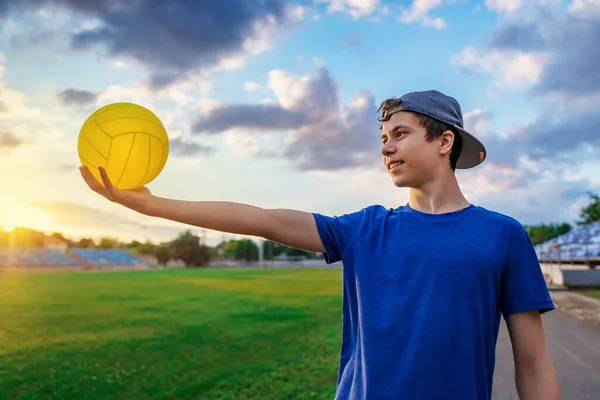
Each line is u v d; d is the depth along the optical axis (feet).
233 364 26.71
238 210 5.99
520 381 5.93
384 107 6.41
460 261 5.60
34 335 37.86
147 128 6.07
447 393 5.29
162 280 128.06
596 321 40.34
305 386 21.63
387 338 5.57
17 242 318.86
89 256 320.29
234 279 134.62
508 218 6.01
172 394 21.22
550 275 101.45
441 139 6.15
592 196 167.73
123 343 33.94
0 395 21.65
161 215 5.78
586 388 20.52
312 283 111.65
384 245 6.01
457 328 5.44
